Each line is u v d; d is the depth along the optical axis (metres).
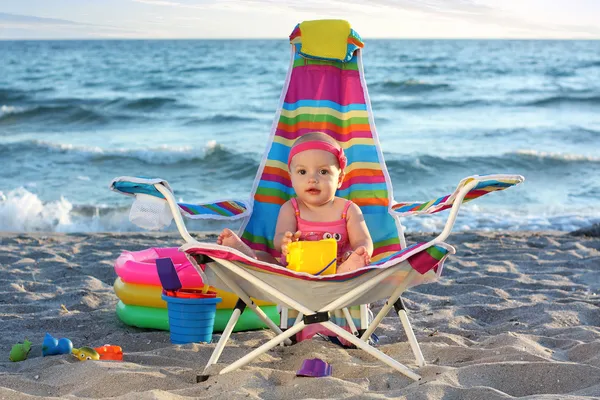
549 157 13.96
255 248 3.95
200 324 3.90
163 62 41.47
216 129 18.23
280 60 42.69
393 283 3.28
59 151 14.42
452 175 13.26
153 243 7.55
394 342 4.05
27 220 9.59
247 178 12.98
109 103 21.97
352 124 4.13
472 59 45.12
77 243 7.46
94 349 3.55
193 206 3.60
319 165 3.68
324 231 3.75
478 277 5.71
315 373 3.13
